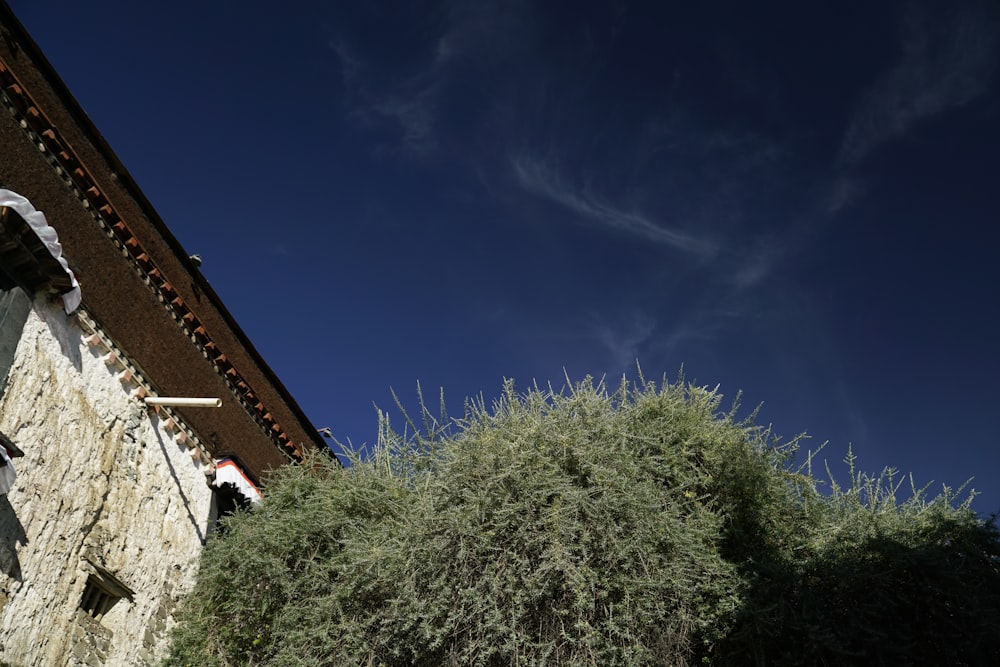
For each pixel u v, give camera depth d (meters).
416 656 8.88
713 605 8.95
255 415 13.13
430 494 9.78
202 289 11.95
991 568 8.93
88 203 9.52
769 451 10.54
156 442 10.62
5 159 8.20
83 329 9.33
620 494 9.19
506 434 9.96
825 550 9.27
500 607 8.65
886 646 8.23
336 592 9.71
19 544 7.98
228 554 10.74
